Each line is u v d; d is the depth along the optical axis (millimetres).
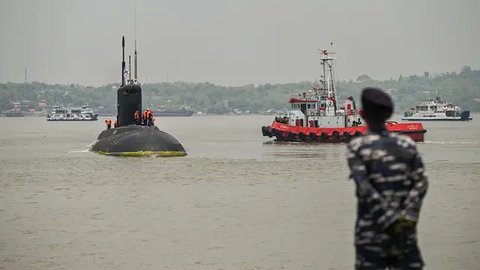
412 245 22891
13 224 58719
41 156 144875
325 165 116375
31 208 68562
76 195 79000
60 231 55156
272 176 98812
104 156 132250
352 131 173875
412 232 22797
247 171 106000
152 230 55219
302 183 89500
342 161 124062
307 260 44000
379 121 23469
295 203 70250
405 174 22844
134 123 137625
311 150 153875
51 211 66312
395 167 22734
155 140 131000
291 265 42750
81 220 60656
